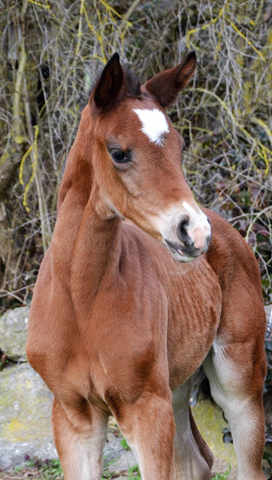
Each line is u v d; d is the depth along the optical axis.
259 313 4.64
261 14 7.69
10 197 7.65
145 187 3.05
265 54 7.52
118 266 3.42
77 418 3.54
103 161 3.24
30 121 7.16
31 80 7.50
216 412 5.69
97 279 3.35
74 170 3.46
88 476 3.52
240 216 6.63
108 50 7.34
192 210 2.94
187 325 3.99
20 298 7.40
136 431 3.41
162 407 3.38
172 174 3.03
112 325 3.35
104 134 3.18
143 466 3.36
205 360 4.66
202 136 7.57
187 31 7.21
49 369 3.46
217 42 7.23
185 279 4.07
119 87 3.18
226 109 6.98
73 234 3.39
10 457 5.72
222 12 6.67
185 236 2.92
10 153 7.39
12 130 7.29
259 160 7.30
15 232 7.67
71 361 3.42
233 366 4.48
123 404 3.44
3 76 7.48
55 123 7.43
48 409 6.12
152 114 3.12
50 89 7.37
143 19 7.70
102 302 3.36
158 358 3.45
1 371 6.62
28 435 5.90
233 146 7.48
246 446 4.51
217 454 5.46
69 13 7.17
